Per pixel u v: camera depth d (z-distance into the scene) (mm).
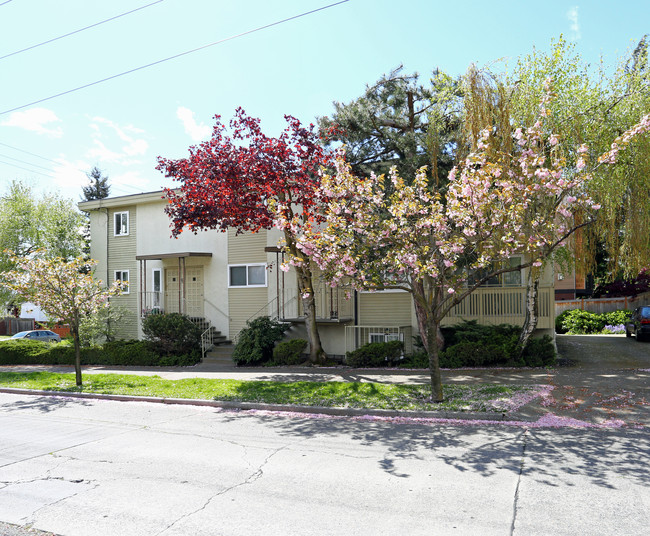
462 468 6312
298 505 5246
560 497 5270
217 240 20594
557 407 9266
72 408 11633
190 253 20062
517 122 12609
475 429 8328
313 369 15703
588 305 28906
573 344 18828
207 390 12312
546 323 14680
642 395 9961
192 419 9953
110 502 5449
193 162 15164
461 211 9367
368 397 10617
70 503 5449
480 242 9719
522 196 9609
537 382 11508
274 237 19344
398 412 9453
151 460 7051
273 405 10523
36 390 13906
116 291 14578
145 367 18438
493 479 5875
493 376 12617
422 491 5562
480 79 12695
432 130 13703
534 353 14172
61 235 30969
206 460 6988
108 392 12812
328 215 10023
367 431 8477
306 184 14266
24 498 5637
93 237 23859
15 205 29516
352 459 6859
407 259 9383
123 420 10055
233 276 20266
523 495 5344
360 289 10156
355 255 9812
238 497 5512
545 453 6848
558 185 9398
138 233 22609
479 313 15320
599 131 12273
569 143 12391
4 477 6438
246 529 4691
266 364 17000
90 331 21000
